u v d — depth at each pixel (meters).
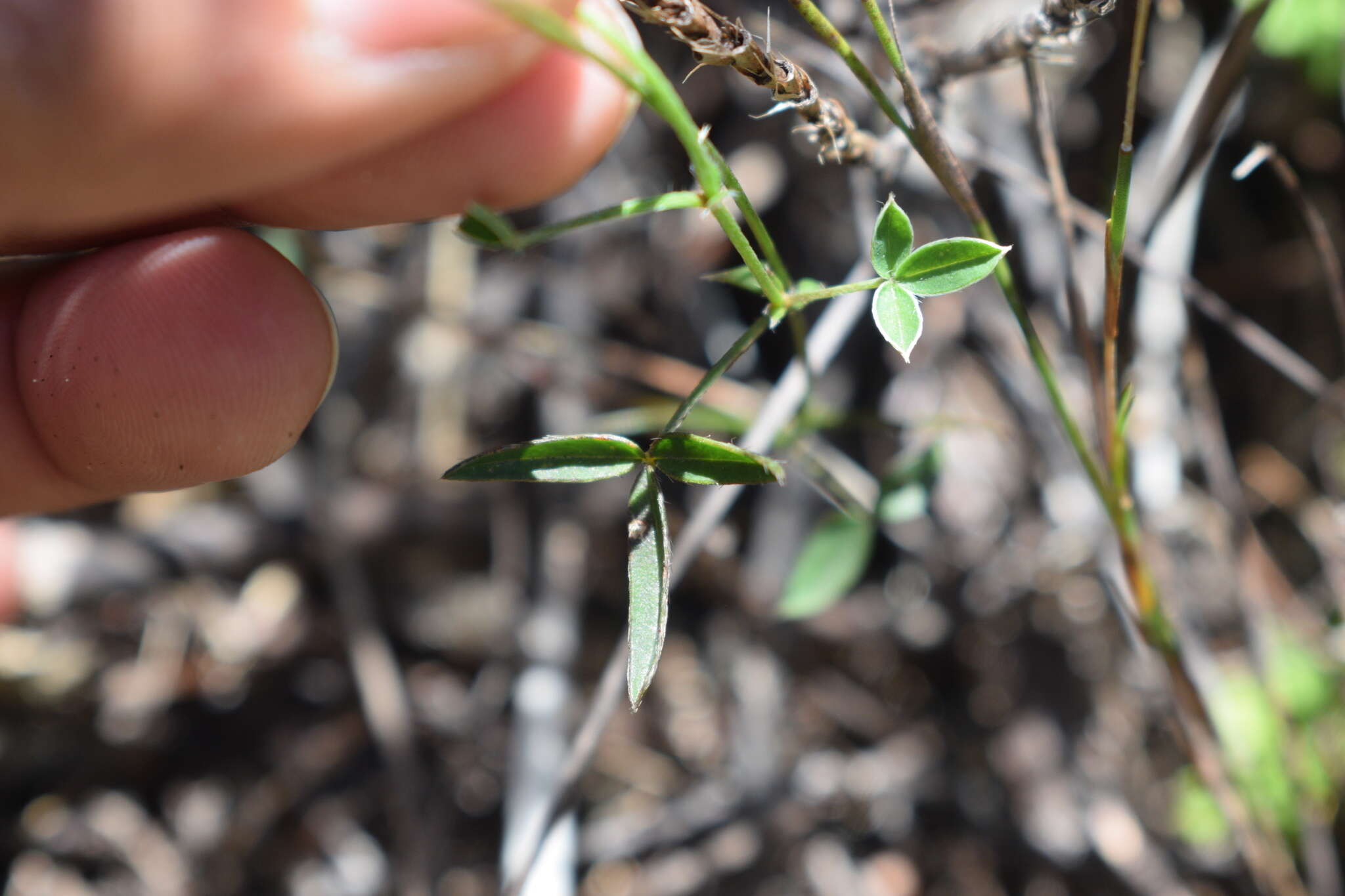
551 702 0.26
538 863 0.23
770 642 0.28
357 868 0.29
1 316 0.18
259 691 0.31
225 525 0.29
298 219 0.17
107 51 0.15
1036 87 0.18
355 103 0.15
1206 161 0.19
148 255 0.17
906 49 0.18
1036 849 0.27
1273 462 0.30
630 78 0.13
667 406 0.26
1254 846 0.21
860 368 0.30
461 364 0.31
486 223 0.14
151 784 0.30
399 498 0.30
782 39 0.21
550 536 0.28
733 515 0.30
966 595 0.29
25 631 0.29
